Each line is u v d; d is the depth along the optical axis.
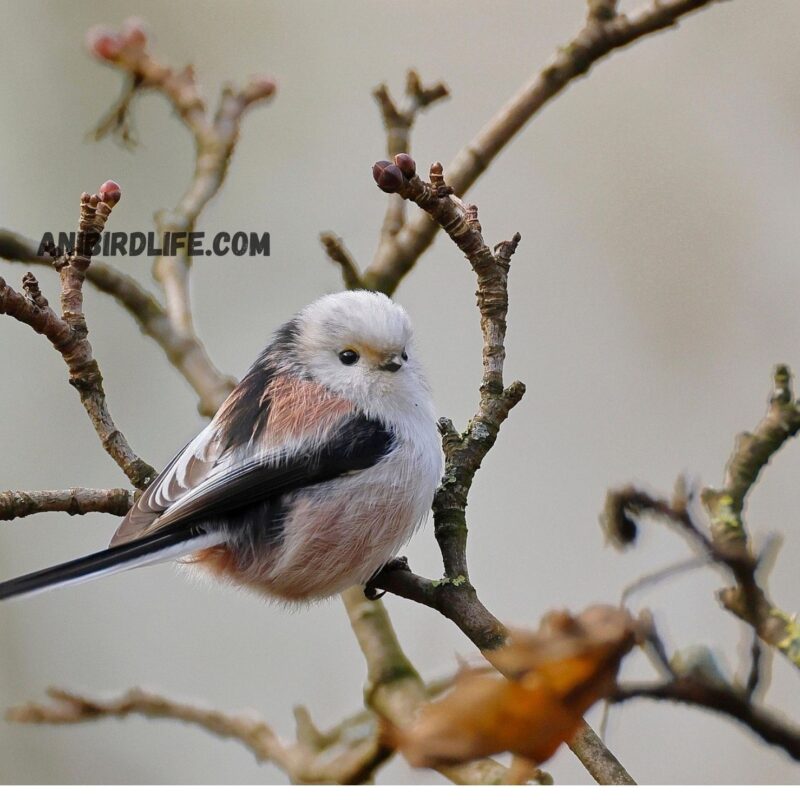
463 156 8.25
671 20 8.15
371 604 7.29
